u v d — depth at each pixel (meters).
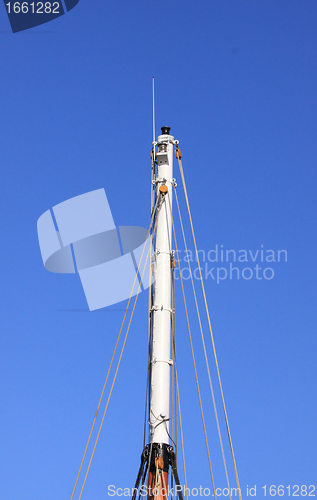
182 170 30.31
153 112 31.19
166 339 26.41
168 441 24.73
